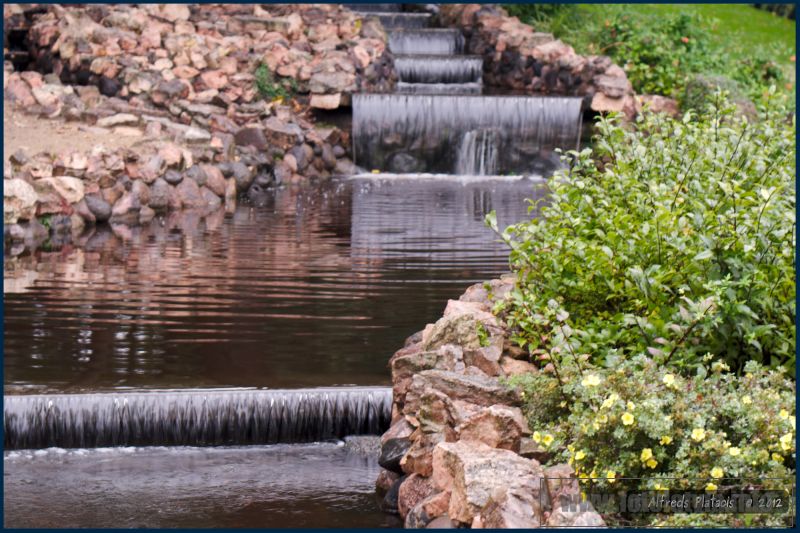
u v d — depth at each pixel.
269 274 15.13
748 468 7.09
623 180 10.64
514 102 27.44
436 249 17.12
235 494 8.50
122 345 11.41
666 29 31.64
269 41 28.61
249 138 25.30
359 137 27.72
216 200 22.41
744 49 33.28
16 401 9.47
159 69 26.41
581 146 27.62
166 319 12.53
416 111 27.55
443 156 27.78
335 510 8.19
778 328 8.71
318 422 9.74
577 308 9.57
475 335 9.24
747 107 26.81
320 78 27.64
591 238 10.12
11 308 13.07
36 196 18.62
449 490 7.40
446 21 34.03
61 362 10.75
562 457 7.62
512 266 10.26
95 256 16.61
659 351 8.29
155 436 9.59
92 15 28.42
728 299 8.50
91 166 20.23
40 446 9.49
